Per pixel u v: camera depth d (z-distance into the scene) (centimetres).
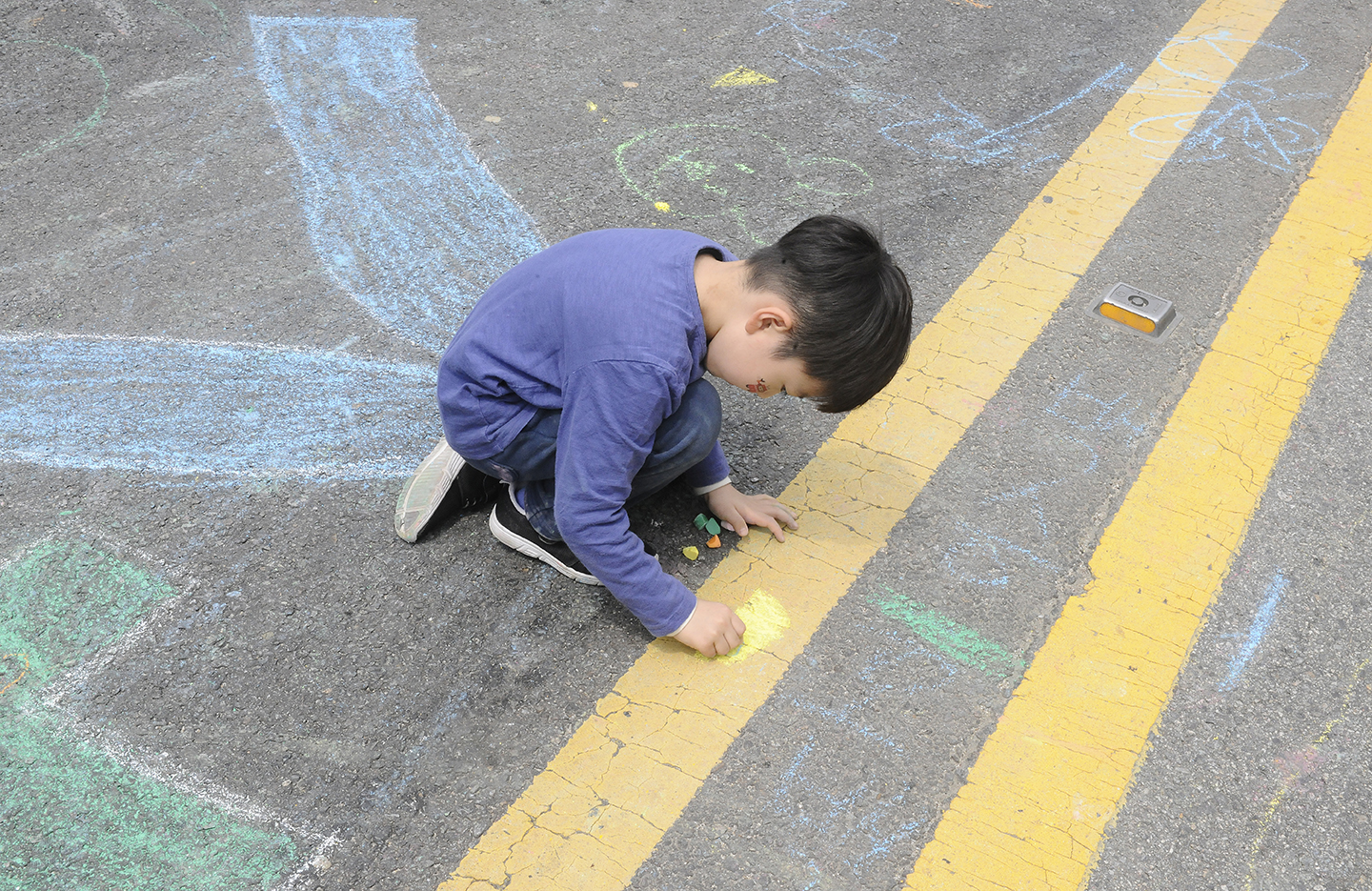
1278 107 347
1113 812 173
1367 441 238
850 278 158
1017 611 201
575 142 319
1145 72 363
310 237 279
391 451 227
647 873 163
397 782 172
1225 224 298
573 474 167
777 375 168
